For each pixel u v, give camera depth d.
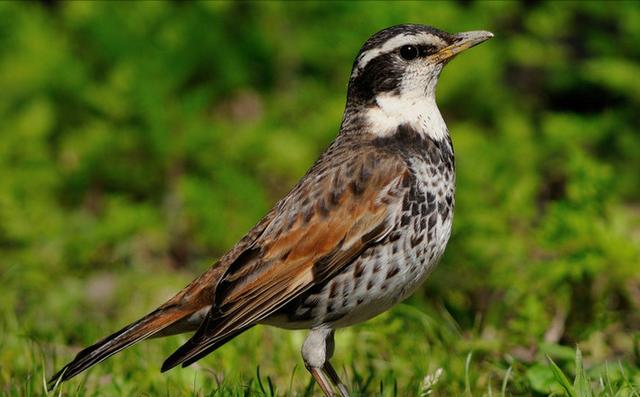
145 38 15.89
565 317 11.19
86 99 15.82
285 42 15.89
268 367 10.27
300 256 8.36
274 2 15.77
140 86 15.59
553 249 11.55
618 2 15.87
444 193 8.65
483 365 10.10
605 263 11.25
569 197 12.17
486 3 15.31
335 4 15.56
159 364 10.14
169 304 8.55
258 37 15.91
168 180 15.91
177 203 15.62
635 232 13.27
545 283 11.44
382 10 14.60
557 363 10.11
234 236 14.84
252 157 15.35
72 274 14.28
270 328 10.81
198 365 10.14
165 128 15.56
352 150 8.74
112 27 15.91
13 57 16.19
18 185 15.17
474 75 15.42
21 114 16.02
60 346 10.98
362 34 15.03
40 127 15.49
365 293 8.43
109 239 14.72
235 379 9.37
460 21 14.87
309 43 15.80
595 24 16.61
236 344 10.40
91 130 15.77
